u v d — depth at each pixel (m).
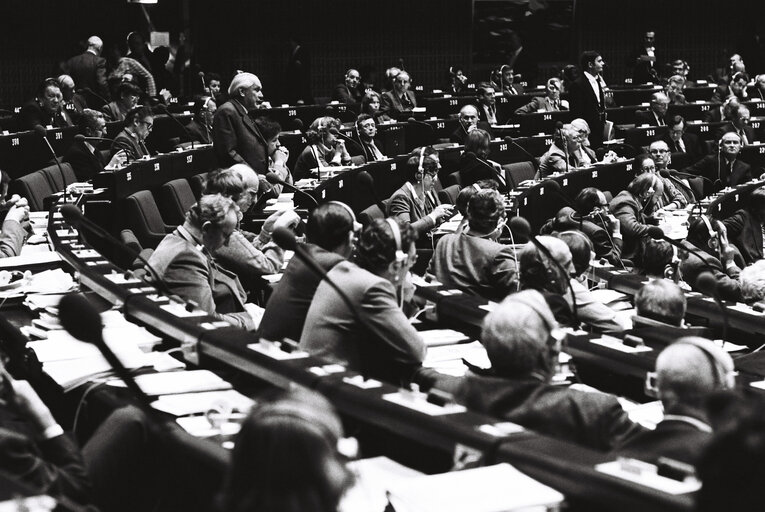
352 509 2.41
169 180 9.13
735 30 22.42
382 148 12.93
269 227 6.67
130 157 9.97
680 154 13.45
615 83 21.75
